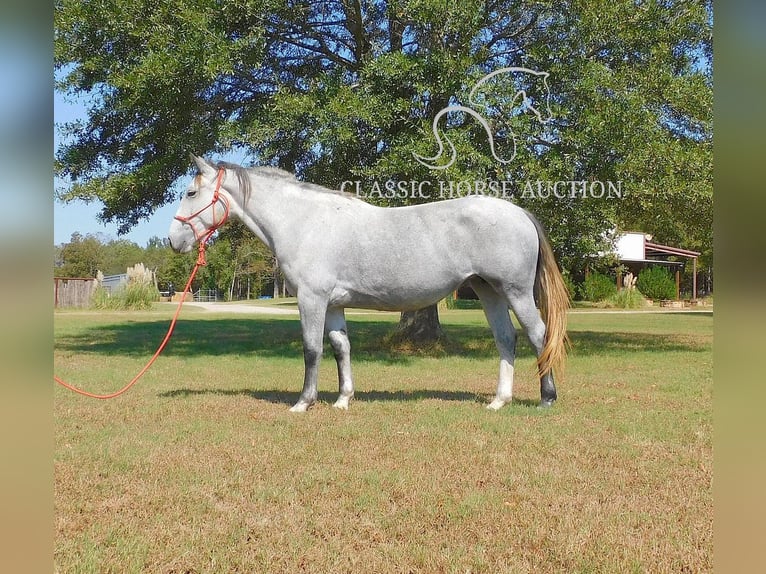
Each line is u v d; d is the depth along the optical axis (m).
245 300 54.72
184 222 6.78
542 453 4.88
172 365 10.75
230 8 11.18
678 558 3.04
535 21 12.48
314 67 13.28
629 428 5.66
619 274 37.28
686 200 12.05
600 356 12.12
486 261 6.20
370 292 6.54
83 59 11.83
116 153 12.93
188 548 3.18
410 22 11.68
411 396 7.53
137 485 4.14
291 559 3.06
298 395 7.57
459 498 3.84
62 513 3.62
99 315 26.22
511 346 6.68
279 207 6.73
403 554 3.09
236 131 11.10
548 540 3.26
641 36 11.45
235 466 4.54
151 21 11.00
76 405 6.85
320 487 4.09
